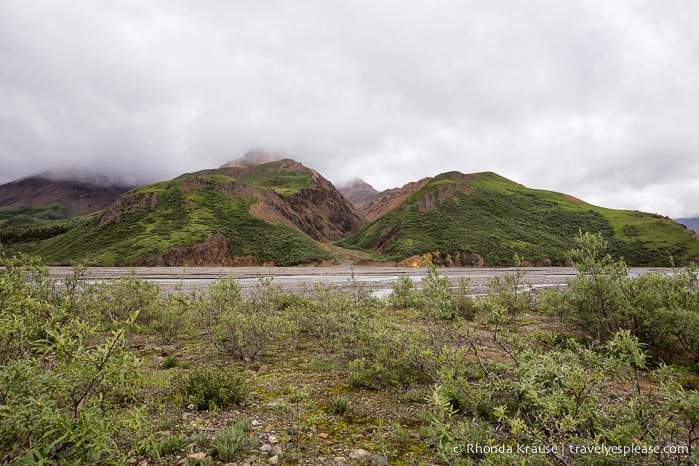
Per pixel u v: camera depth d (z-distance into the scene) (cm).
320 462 509
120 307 1441
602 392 584
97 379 354
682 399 360
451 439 427
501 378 636
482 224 11612
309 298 1894
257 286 1653
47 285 1203
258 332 1120
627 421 407
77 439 327
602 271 1203
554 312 1397
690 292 1098
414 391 764
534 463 388
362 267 8850
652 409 394
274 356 1134
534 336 655
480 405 614
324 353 1168
